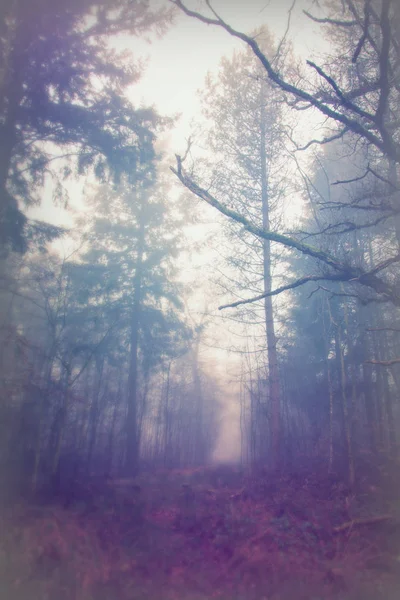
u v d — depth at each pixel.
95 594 4.27
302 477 10.51
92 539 5.84
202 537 6.14
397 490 8.38
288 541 5.97
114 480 12.23
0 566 4.75
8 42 9.80
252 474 12.14
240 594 4.38
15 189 10.85
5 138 9.81
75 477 10.55
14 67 9.93
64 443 16.34
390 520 6.46
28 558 5.00
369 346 16.39
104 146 11.14
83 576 4.64
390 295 6.86
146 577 4.78
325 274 7.12
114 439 20.97
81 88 10.90
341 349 11.86
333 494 8.66
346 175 11.32
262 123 14.24
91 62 10.88
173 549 5.63
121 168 11.97
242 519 6.91
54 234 11.69
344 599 4.29
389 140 6.28
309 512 7.38
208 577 4.78
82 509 7.44
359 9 7.24
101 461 16.73
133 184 13.04
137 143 11.75
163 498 8.98
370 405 15.43
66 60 10.54
